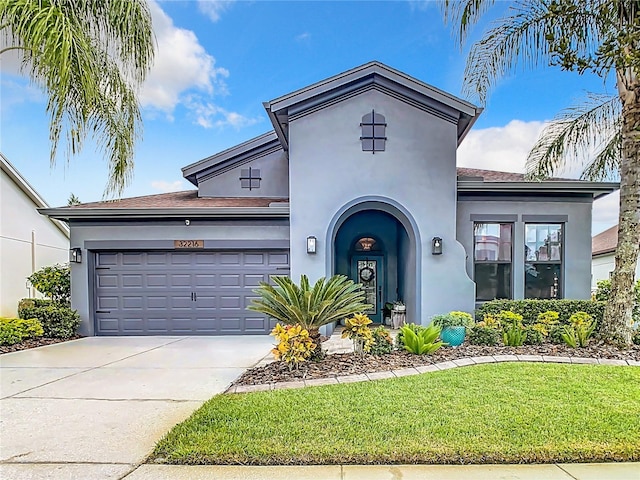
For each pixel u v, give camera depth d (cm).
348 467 376
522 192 1166
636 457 387
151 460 392
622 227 827
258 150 1489
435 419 463
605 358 732
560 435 421
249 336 1145
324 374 655
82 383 661
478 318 1056
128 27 646
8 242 1329
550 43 658
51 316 1105
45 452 412
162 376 700
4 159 1287
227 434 432
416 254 1081
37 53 534
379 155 1089
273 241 1168
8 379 689
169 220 1175
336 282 765
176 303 1184
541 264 1190
